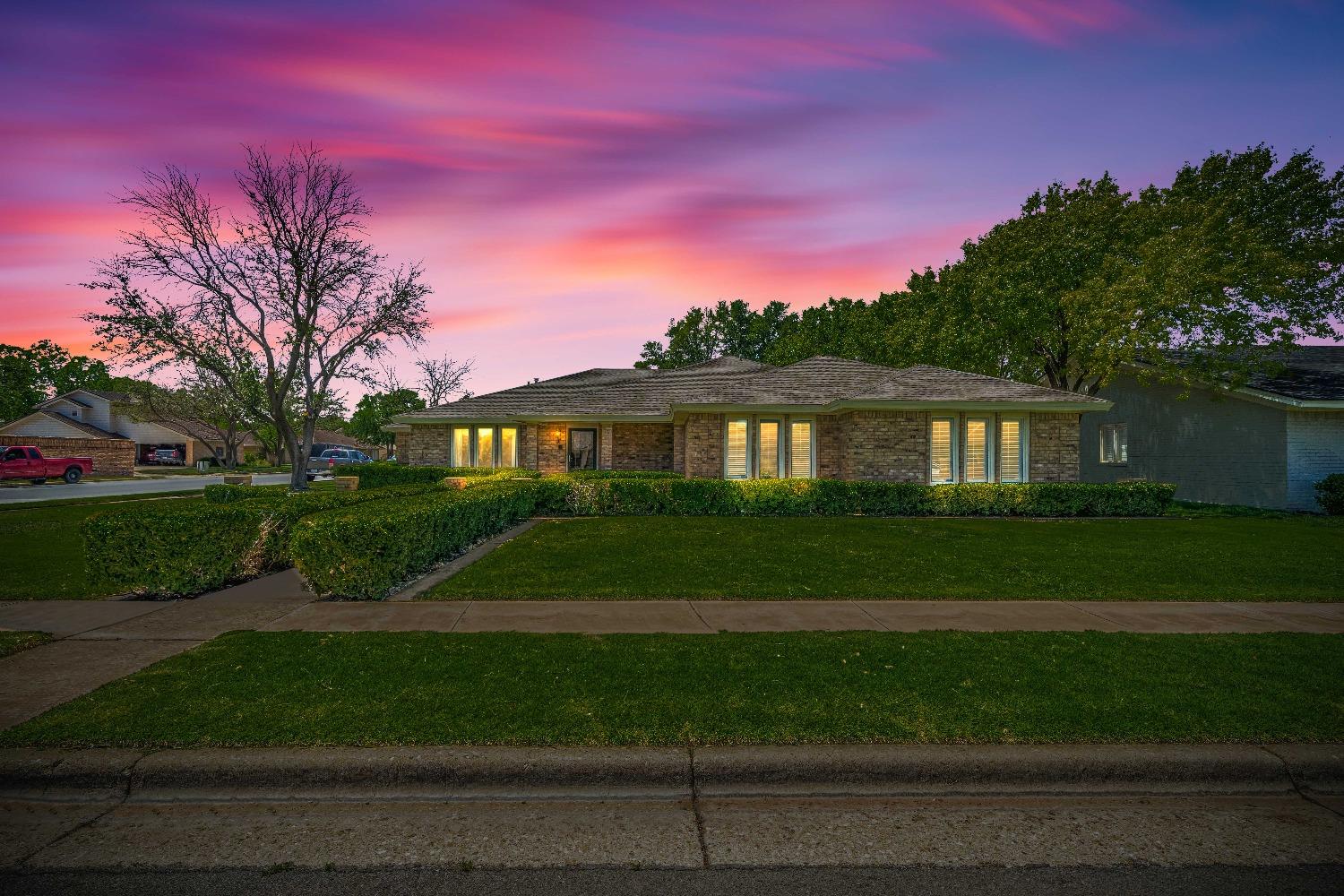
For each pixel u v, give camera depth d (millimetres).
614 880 3170
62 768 3939
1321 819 3775
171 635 6637
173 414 52062
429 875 3199
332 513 9336
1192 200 23000
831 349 49344
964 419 19547
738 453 21016
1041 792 4070
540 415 24422
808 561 10703
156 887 3086
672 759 4066
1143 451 24531
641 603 8039
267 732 4320
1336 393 19891
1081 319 22422
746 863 3320
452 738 4266
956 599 8328
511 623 7086
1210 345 20938
